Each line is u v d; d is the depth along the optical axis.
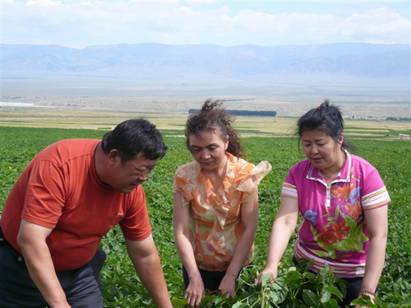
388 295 3.15
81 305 2.25
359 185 2.33
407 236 5.28
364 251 2.42
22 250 1.98
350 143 2.41
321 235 2.39
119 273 3.43
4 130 28.50
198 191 2.53
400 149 21.95
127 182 1.98
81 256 2.16
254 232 2.55
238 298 2.48
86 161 2.04
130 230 2.25
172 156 14.83
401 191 9.38
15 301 2.19
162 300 2.39
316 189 2.37
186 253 2.54
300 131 2.30
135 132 1.90
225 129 2.43
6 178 9.21
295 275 2.40
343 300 2.46
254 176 2.50
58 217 2.01
